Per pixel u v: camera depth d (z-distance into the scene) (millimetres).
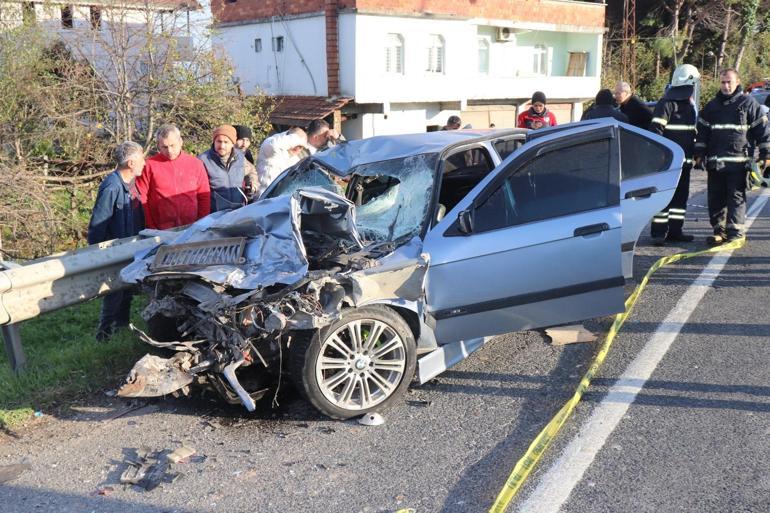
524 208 4711
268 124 13453
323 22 19016
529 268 4629
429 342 4578
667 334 5496
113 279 5379
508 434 4016
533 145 4777
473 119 23500
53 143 10508
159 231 5727
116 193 5809
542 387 4637
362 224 5039
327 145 8484
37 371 4957
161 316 4719
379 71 19422
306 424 4250
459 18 20812
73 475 3715
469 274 4531
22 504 3449
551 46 26984
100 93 10945
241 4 21578
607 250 4723
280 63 20703
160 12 11336
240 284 4094
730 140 7844
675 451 3719
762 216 9969
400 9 19406
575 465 3619
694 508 3199
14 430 4250
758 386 4484
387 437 4039
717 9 35781
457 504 3334
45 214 8445
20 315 4762
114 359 5207
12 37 9977
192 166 6211
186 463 3803
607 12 37031
